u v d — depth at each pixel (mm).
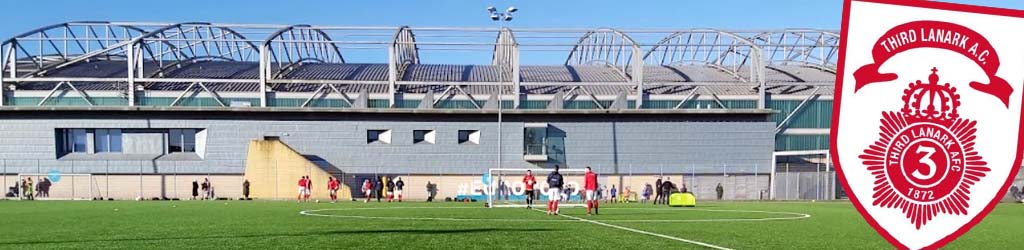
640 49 56750
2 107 51062
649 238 15531
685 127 54844
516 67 55469
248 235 15844
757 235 16875
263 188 49156
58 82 55219
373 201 46219
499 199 49906
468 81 59312
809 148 58625
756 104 58500
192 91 54750
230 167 52875
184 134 53531
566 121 54438
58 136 52500
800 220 23625
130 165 52312
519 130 54156
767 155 55312
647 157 54625
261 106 53875
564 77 61875
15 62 54156
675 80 61812
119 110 52188
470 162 53906
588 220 22609
